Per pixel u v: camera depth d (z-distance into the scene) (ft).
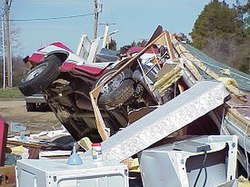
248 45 147.64
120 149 16.03
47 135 36.04
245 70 138.00
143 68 24.49
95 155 15.11
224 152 15.31
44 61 28.71
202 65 22.57
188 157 14.30
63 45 29.53
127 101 25.17
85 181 13.56
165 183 14.66
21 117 62.95
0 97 117.60
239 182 15.53
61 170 13.44
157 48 25.86
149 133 16.19
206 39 156.04
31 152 23.29
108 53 31.58
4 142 19.67
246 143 16.33
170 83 21.54
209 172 15.05
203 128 18.49
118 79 25.12
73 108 29.81
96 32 129.39
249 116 17.46
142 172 15.83
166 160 14.55
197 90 17.56
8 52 153.38
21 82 28.63
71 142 32.17
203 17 161.89
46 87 27.94
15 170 16.71
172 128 16.30
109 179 13.88
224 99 16.79
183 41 29.37
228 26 159.43
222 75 24.89
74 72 27.32
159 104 22.81
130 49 29.53
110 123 26.45
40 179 13.52
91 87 27.17
